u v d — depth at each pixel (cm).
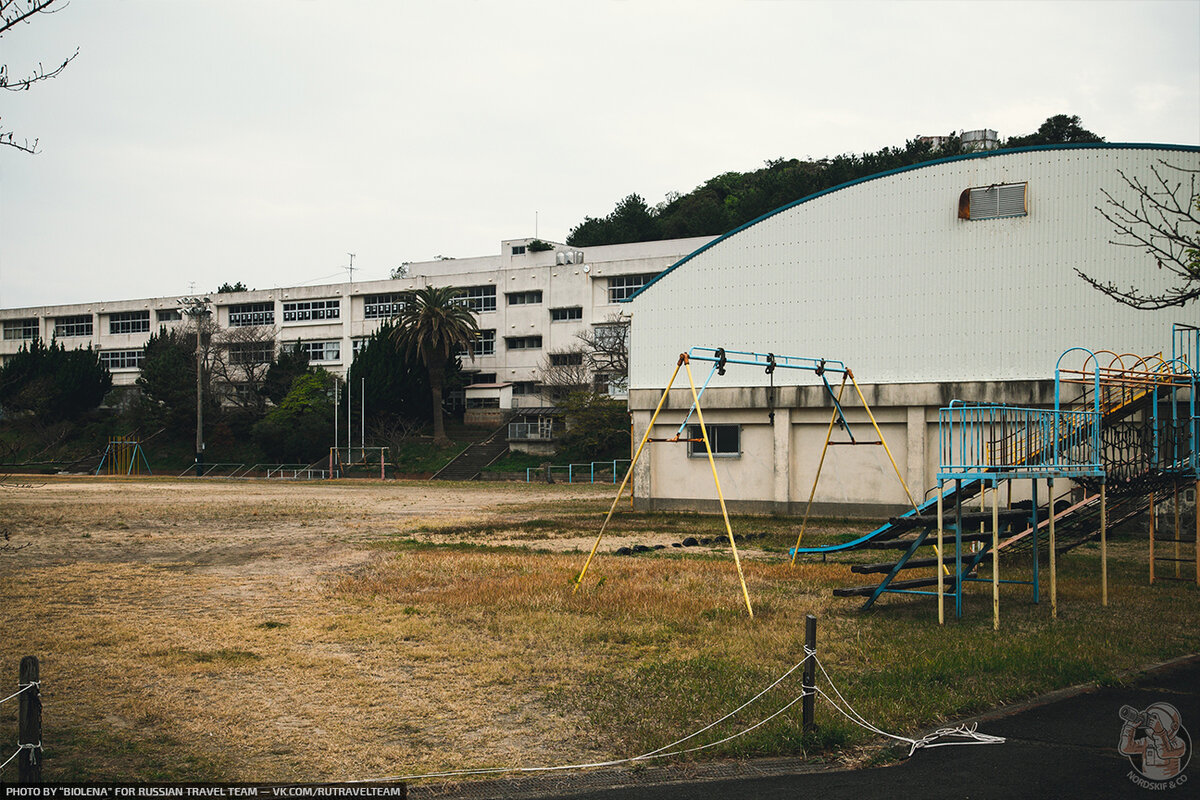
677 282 3108
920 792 613
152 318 9469
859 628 1113
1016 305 2564
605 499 3959
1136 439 1488
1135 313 2411
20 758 554
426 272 8806
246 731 724
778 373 2908
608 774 648
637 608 1223
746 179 10456
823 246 2858
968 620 1171
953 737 723
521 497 4125
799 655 961
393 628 1099
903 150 7450
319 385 7575
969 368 2612
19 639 1031
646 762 670
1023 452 1484
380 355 7269
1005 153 2589
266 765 650
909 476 2684
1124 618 1186
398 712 776
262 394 7919
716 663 924
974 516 1274
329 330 8638
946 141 7731
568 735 725
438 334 7088
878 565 1251
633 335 3175
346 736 715
